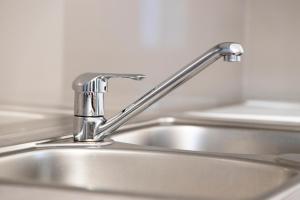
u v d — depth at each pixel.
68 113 1.22
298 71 2.05
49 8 1.15
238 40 2.11
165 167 0.86
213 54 0.92
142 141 1.15
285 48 2.07
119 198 0.49
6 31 1.05
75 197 0.50
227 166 0.82
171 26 1.64
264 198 0.49
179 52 1.69
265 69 2.11
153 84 1.54
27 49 1.10
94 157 0.87
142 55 1.49
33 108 1.12
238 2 2.11
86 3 1.26
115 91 1.34
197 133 1.29
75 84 0.91
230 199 0.48
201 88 1.81
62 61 1.20
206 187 0.83
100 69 1.32
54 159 0.84
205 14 1.86
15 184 0.53
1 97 1.03
